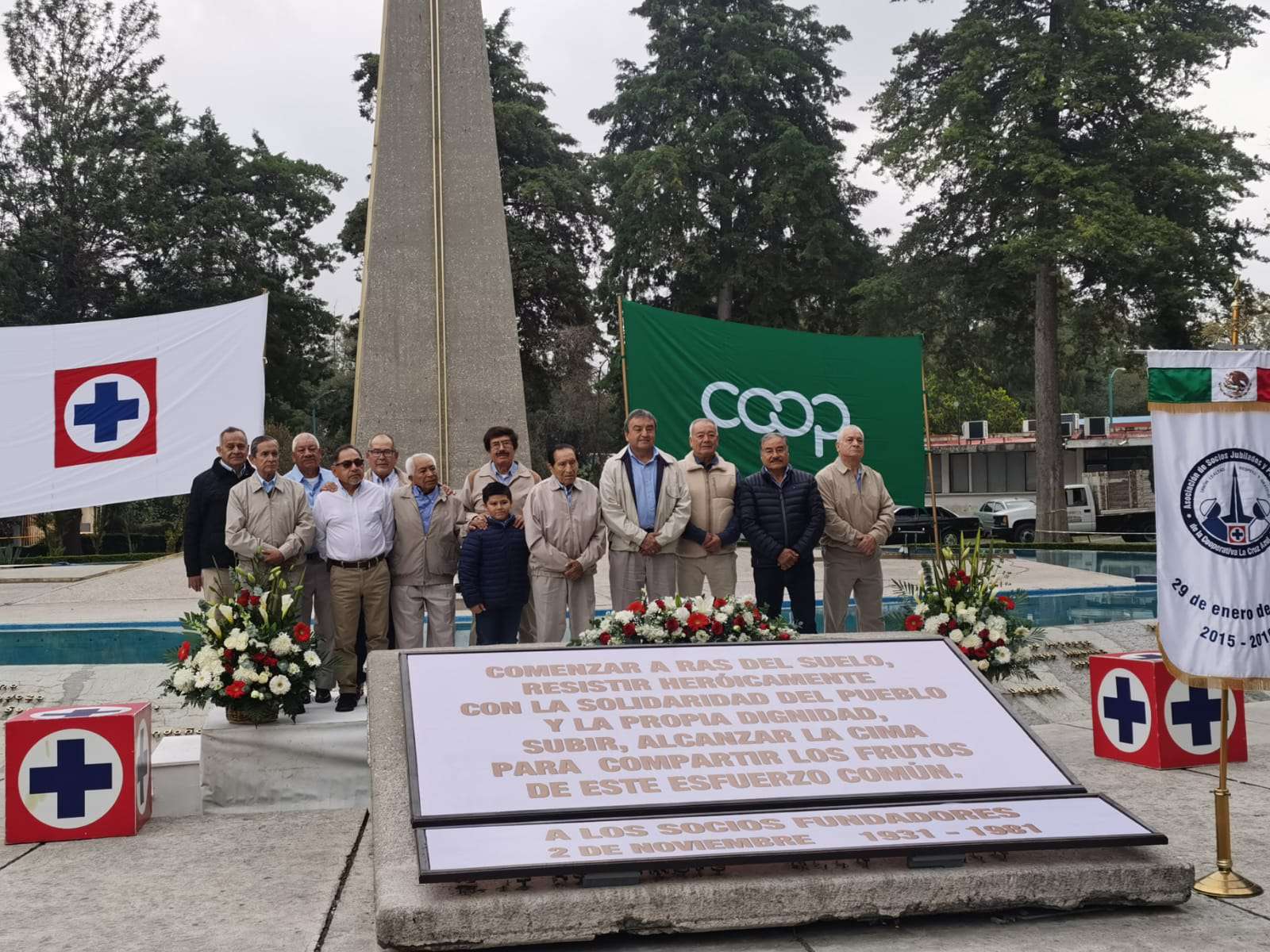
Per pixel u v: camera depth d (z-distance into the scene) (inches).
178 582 612.7
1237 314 172.6
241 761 216.7
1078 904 152.1
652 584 279.3
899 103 1069.1
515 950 142.1
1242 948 140.0
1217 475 162.7
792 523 282.2
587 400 1466.5
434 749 165.2
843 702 180.7
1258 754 249.6
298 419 1621.6
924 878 148.8
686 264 1242.6
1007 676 263.9
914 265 1084.5
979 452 1341.0
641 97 1262.3
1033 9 1023.6
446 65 462.9
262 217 1301.7
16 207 1222.3
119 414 343.0
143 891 167.5
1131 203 927.7
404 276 453.7
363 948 143.9
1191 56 945.5
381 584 249.8
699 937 146.5
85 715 199.9
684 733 171.9
